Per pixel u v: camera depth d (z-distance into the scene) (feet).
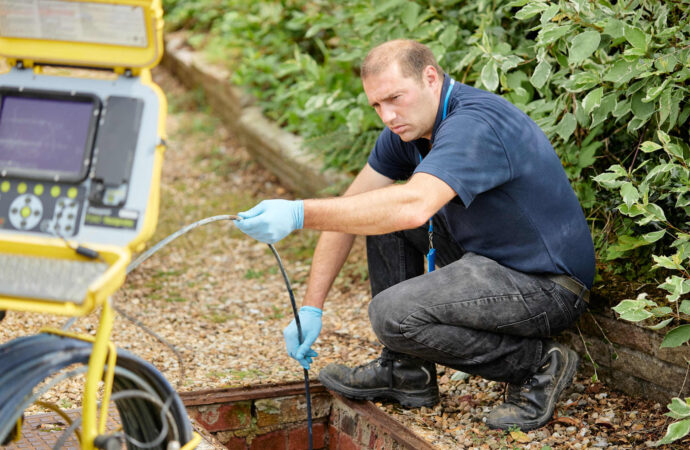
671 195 10.33
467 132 8.18
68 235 5.89
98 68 6.28
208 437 8.79
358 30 14.96
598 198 11.28
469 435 9.10
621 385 10.14
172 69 30.48
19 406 5.98
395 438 9.02
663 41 9.82
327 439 10.64
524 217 8.71
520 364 9.09
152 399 6.39
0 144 6.13
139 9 5.87
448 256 9.95
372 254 10.18
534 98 12.77
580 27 10.39
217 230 17.47
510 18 12.70
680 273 10.07
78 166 5.97
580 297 9.09
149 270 15.35
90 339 6.59
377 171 10.10
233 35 25.91
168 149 23.03
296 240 16.89
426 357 8.99
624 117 11.34
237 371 10.88
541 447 8.82
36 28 6.12
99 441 5.86
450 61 13.12
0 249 5.94
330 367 9.99
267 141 20.56
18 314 12.25
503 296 8.75
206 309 13.64
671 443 8.80
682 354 9.29
